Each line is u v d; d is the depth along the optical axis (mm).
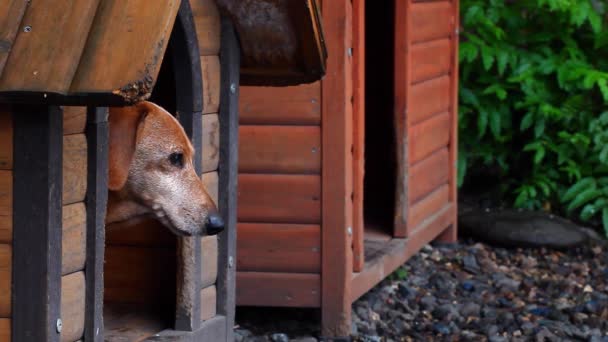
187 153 5660
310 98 7715
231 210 6398
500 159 12422
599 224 12234
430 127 10359
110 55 4250
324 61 6379
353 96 8094
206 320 6320
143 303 6477
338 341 7855
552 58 12148
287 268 7922
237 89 6391
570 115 11938
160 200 5590
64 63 4273
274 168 7828
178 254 6020
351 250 8062
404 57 9258
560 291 9586
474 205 12664
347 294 7887
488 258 10805
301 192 7840
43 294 4578
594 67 12531
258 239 7918
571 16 11844
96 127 4828
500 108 12219
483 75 12391
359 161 8156
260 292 7965
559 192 12227
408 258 9531
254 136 7816
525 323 8391
